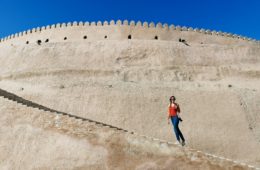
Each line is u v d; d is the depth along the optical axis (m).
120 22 60.09
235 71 52.41
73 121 19.38
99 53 55.41
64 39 60.03
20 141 19.72
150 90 44.12
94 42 57.66
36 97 43.47
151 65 53.72
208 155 16.80
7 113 21.12
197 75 51.75
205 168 16.56
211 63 55.75
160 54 55.31
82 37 59.50
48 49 56.94
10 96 28.05
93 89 43.59
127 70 51.84
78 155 18.23
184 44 58.59
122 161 17.59
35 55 56.38
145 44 56.88
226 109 40.66
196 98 42.78
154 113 39.94
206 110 40.59
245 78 51.44
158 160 17.20
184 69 52.59
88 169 17.72
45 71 51.53
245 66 55.53
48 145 19.05
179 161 16.95
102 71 51.12
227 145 35.41
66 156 18.34
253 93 44.66
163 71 51.94
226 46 59.19
